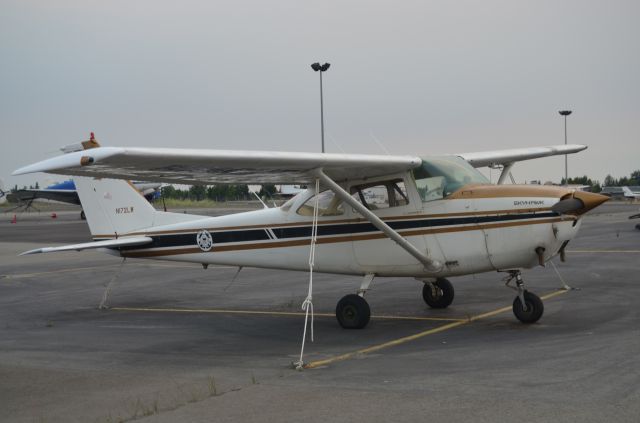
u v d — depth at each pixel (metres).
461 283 12.20
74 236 27.84
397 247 8.53
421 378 5.75
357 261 8.84
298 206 9.34
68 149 9.65
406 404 4.98
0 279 15.32
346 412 4.84
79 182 10.94
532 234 7.82
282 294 12.03
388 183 8.62
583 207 7.53
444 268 8.35
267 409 5.01
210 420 4.79
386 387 5.51
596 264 14.27
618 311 8.84
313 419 4.71
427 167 8.50
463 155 10.14
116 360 7.14
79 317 10.28
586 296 10.23
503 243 7.98
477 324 8.37
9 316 10.49
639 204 52.53
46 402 5.55
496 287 11.55
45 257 20.73
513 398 5.01
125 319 9.98
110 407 5.32
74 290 13.40
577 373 5.66
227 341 8.04
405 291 11.61
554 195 7.76
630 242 19.16
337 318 8.58
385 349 7.11
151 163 6.51
